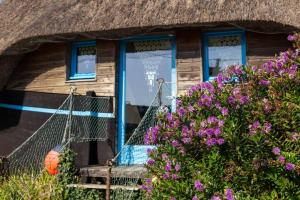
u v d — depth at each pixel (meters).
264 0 8.41
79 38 9.97
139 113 9.52
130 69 9.74
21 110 9.95
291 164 3.99
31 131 9.77
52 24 9.29
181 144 4.72
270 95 4.72
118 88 9.66
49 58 10.31
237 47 9.15
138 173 7.77
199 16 8.40
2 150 9.99
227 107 4.79
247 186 4.26
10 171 9.06
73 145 8.92
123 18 8.88
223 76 5.33
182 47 9.27
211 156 4.44
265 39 8.91
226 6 8.39
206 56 9.23
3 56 10.02
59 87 10.09
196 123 4.70
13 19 10.62
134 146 9.12
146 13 8.82
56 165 8.02
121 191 7.45
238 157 4.37
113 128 9.38
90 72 10.05
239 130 4.48
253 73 5.27
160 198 4.68
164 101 9.41
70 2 9.93
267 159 4.18
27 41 9.64
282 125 4.48
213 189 4.30
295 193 4.02
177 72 9.23
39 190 7.37
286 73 4.80
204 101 4.93
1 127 10.08
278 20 8.01
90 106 9.29
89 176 8.08
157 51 9.68
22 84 10.53
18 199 7.26
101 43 9.80
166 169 4.62
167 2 8.99
